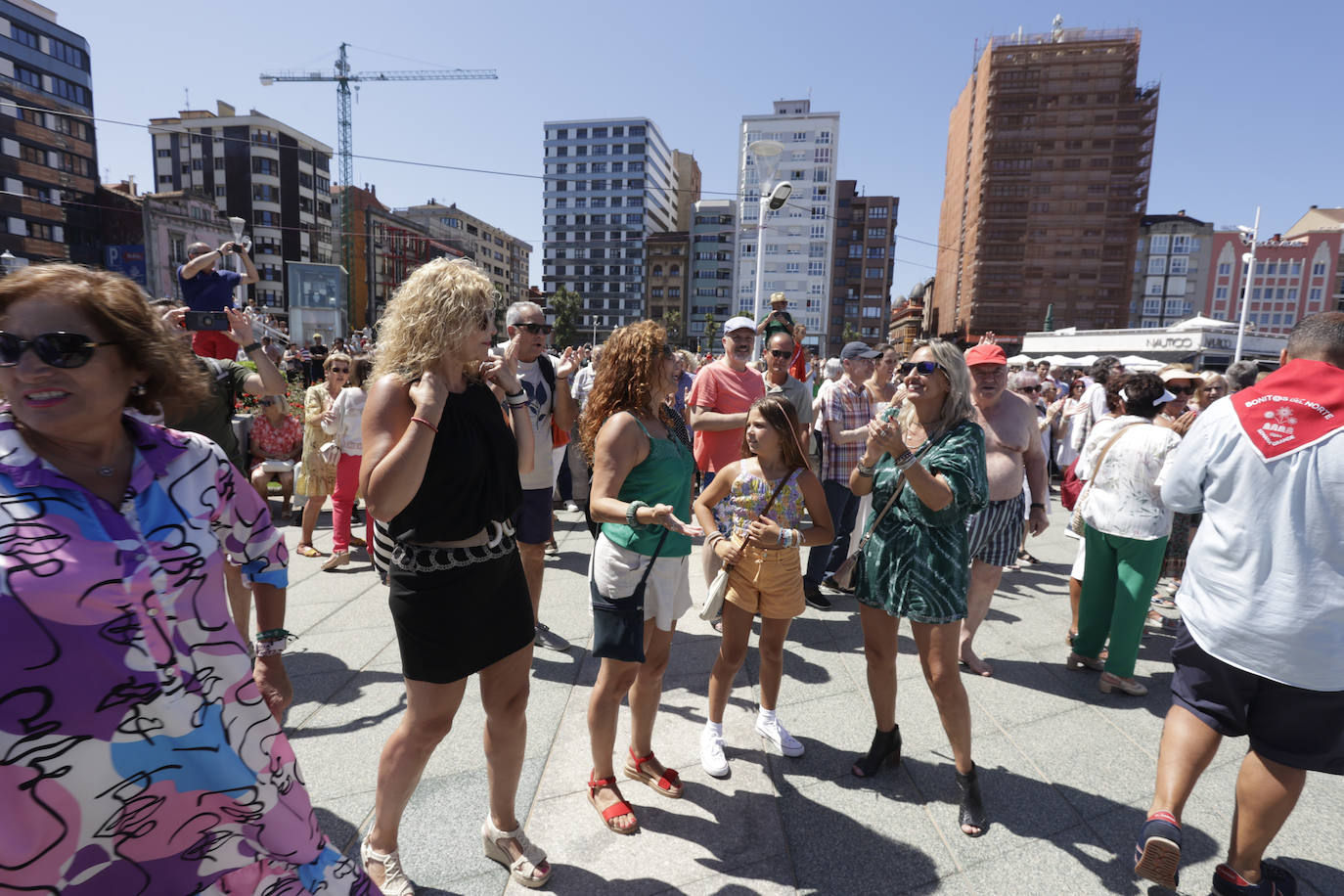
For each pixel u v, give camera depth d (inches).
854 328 4037.9
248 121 2714.1
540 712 128.6
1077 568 163.9
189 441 52.3
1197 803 107.0
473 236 4574.3
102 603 42.9
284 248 2815.0
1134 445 138.0
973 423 103.4
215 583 50.0
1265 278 3331.7
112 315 44.7
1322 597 77.5
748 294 3919.8
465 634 77.0
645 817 99.2
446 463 73.7
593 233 4842.5
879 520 105.7
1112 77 3277.6
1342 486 76.0
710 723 112.7
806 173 3794.3
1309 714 79.7
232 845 51.7
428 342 72.7
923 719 130.3
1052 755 119.3
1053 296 3420.3
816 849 94.0
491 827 87.9
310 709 125.7
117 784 45.4
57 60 2332.7
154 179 2859.3
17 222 2198.6
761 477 111.3
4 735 41.3
